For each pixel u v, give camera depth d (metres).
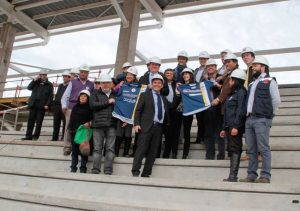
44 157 6.28
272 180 4.53
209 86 5.95
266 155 4.23
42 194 4.33
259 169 4.73
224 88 5.36
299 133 5.80
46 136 8.97
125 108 5.80
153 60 6.05
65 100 6.90
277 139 5.89
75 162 5.68
